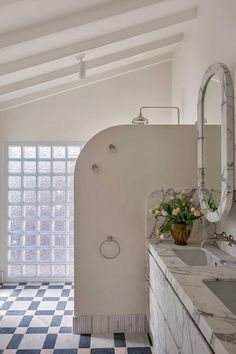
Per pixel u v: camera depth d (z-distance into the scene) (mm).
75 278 2764
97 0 2420
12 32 2488
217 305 1217
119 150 2775
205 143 2418
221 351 910
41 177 4246
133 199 2783
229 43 2123
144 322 2775
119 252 2779
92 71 3803
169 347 1731
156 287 2195
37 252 4230
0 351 2465
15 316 3107
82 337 2689
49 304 3432
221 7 2271
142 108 3883
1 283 4156
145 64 4098
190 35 3246
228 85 1945
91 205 2773
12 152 4234
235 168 1930
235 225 2053
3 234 4195
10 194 4234
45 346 2541
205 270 1728
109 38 2971
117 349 2496
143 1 2590
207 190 2352
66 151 4242
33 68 3125
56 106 4184
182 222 2488
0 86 3398
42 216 4234
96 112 4203
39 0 2158
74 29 2621
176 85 3943
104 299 2773
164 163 2777
